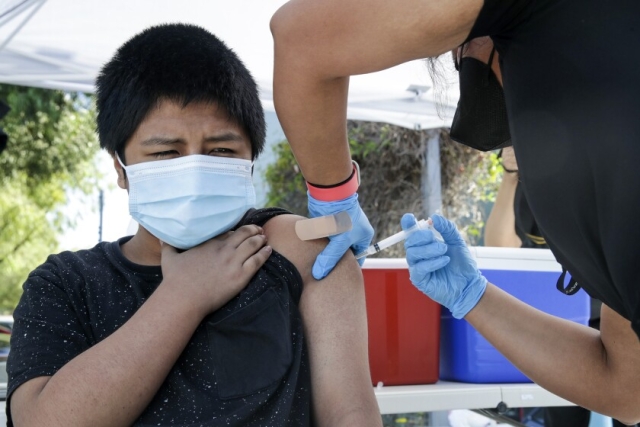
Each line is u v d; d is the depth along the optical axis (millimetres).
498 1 896
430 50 950
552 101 903
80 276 1115
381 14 922
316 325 1146
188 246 1165
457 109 1193
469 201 4434
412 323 1744
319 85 1033
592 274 981
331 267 1184
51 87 2957
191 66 1132
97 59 2859
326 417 1085
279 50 1034
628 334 1226
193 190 1107
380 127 4410
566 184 919
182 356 1057
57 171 7047
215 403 1021
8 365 1046
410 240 1336
